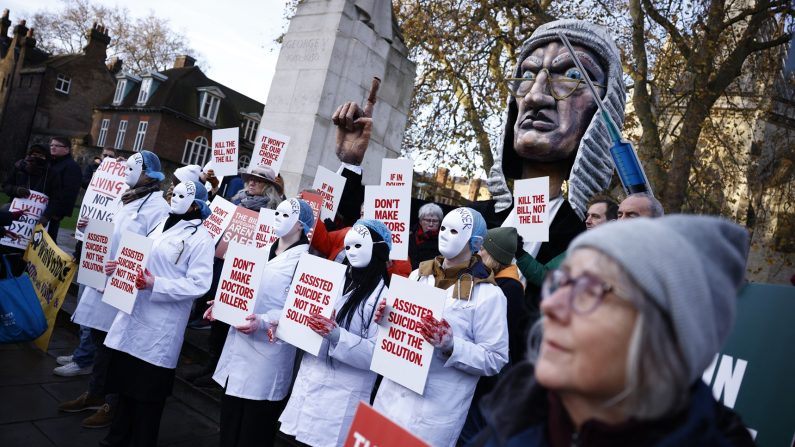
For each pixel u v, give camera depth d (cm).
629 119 1421
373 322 313
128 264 369
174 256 380
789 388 211
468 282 290
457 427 277
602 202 370
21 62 4928
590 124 427
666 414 94
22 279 556
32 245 619
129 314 366
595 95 381
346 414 303
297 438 305
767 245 1122
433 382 276
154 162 486
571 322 97
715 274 95
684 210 1472
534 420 118
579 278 98
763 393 217
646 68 1416
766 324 223
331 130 709
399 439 150
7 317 536
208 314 359
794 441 205
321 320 295
